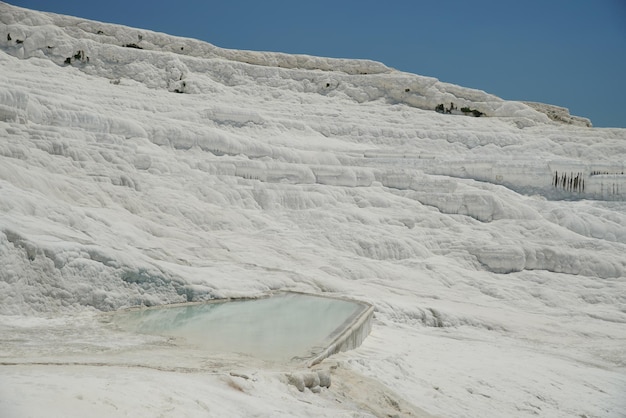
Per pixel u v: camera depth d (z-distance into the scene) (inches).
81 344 302.5
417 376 359.9
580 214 1082.7
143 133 1045.2
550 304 780.0
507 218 1051.9
